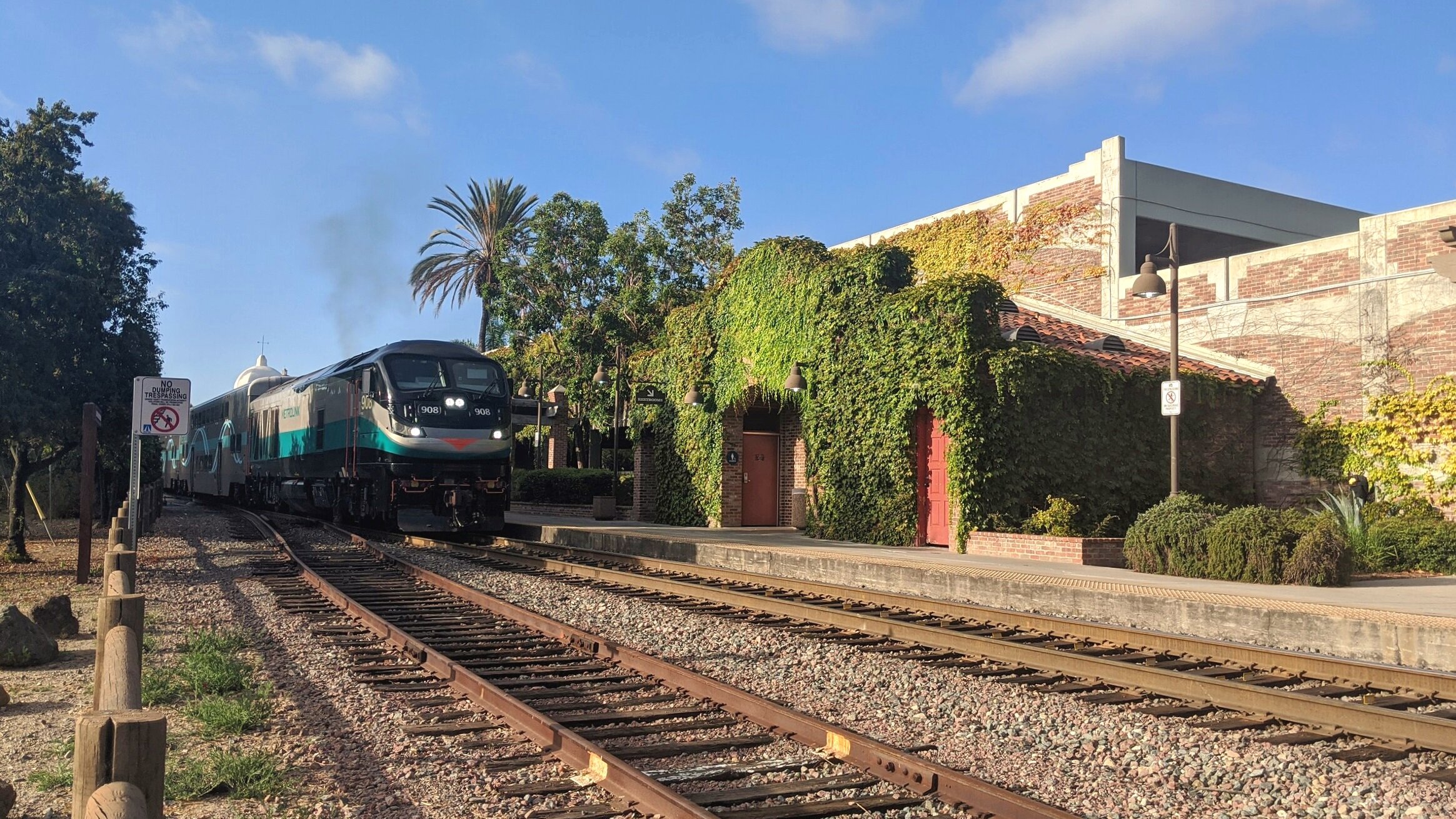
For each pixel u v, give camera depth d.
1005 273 25.44
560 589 13.95
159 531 24.38
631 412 28.17
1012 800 4.68
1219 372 20.08
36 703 7.30
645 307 33.09
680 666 7.91
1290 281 19.56
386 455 21.41
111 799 2.44
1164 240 23.94
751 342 22.80
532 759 5.70
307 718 6.73
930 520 18.27
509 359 37.16
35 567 17.02
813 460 20.52
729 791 5.08
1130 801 5.16
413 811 4.93
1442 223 17.25
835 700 7.41
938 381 17.50
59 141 17.14
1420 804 5.10
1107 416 18.28
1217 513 14.02
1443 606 10.27
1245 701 6.97
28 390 16.11
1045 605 12.12
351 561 17.41
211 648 8.81
